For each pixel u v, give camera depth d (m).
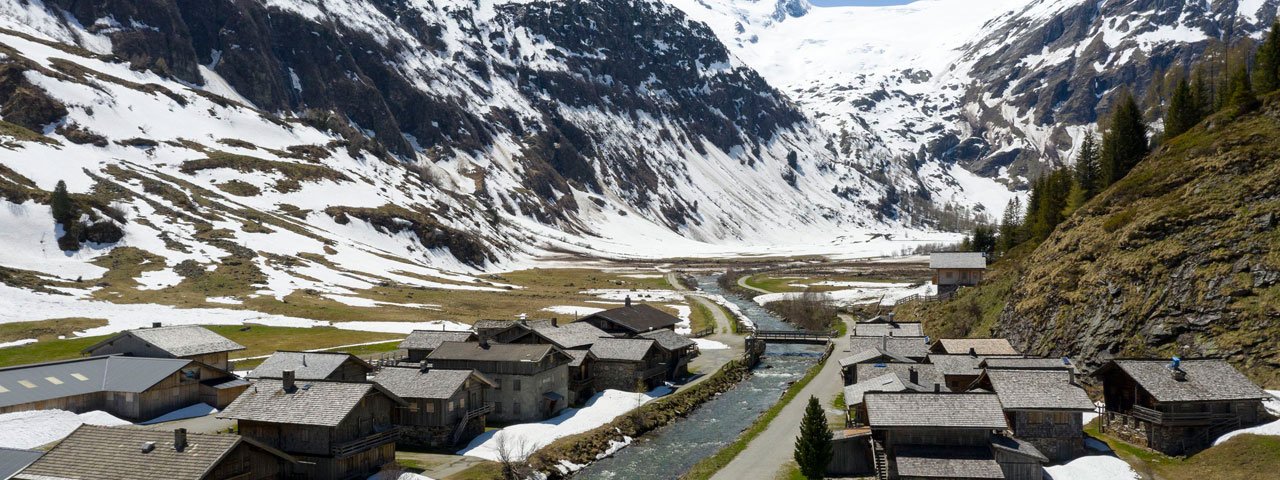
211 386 79.50
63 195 168.75
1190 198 81.94
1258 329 65.94
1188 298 72.25
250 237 192.38
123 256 164.00
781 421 76.88
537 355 78.88
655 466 65.88
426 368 72.25
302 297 153.62
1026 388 62.03
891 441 56.34
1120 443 62.69
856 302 170.75
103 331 115.75
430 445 67.81
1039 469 53.88
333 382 60.44
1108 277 81.31
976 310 112.31
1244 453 53.91
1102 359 75.81
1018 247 145.00
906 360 85.12
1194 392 58.62
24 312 122.50
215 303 141.75
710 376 100.31
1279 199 72.88
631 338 95.81
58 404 70.75
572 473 63.91
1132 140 119.00
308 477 56.31
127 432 49.72
